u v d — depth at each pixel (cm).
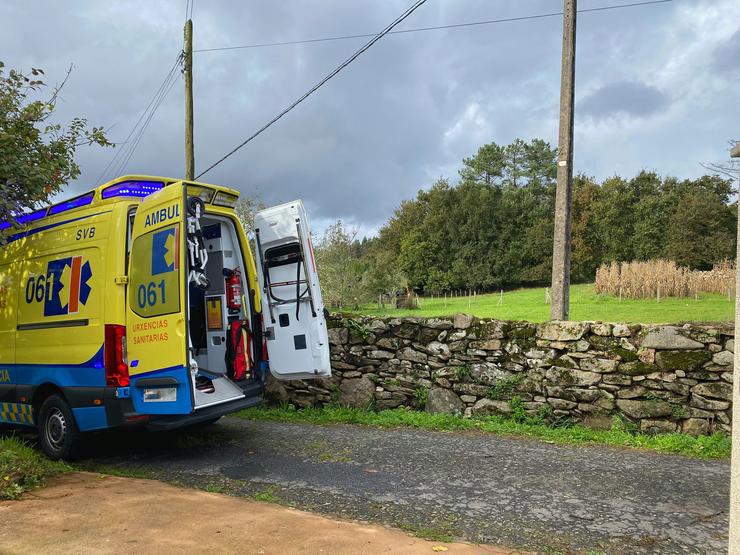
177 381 520
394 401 815
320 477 523
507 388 749
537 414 728
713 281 2759
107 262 573
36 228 667
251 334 677
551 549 364
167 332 527
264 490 488
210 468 566
